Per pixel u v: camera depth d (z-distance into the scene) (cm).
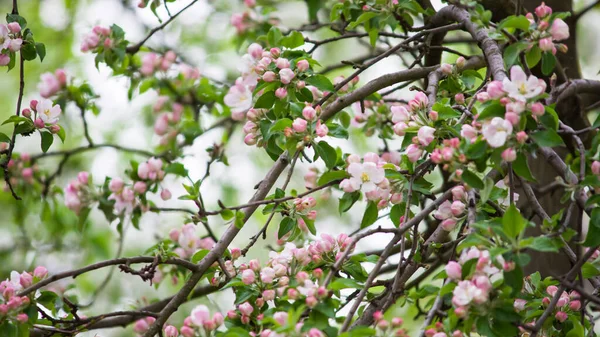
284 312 347
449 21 389
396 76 383
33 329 370
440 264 396
